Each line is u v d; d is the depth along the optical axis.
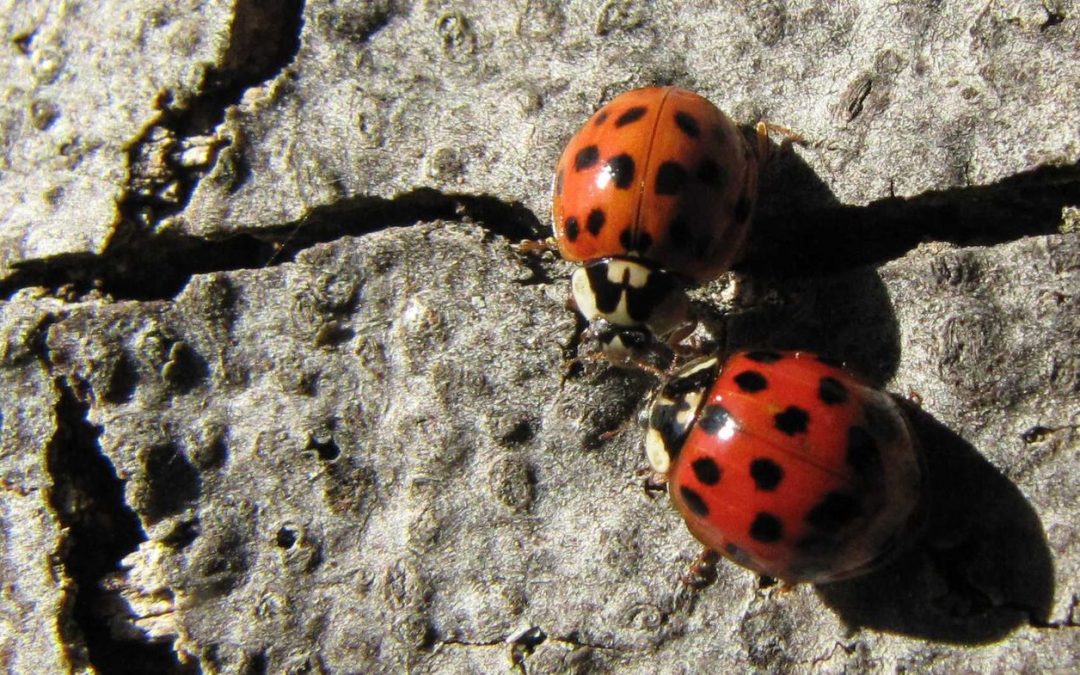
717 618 0.05
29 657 0.05
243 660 0.05
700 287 0.05
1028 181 0.05
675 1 0.05
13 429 0.05
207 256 0.05
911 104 0.05
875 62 0.05
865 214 0.05
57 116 0.05
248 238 0.05
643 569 0.05
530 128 0.05
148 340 0.05
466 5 0.05
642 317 0.05
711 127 0.05
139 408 0.05
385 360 0.05
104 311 0.05
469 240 0.05
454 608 0.05
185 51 0.05
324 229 0.05
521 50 0.05
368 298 0.05
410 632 0.05
